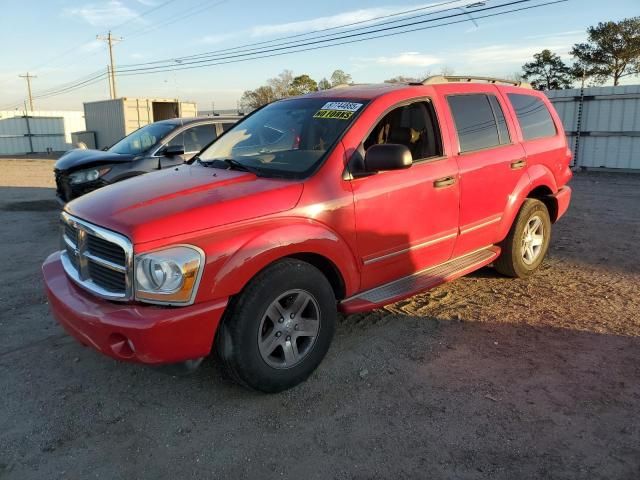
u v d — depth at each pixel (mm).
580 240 7391
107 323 2922
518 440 2982
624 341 4184
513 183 5125
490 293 5262
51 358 4012
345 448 2945
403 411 3279
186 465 2830
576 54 46156
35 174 20172
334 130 3891
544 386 3539
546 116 5844
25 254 6996
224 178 3619
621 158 15133
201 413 3295
